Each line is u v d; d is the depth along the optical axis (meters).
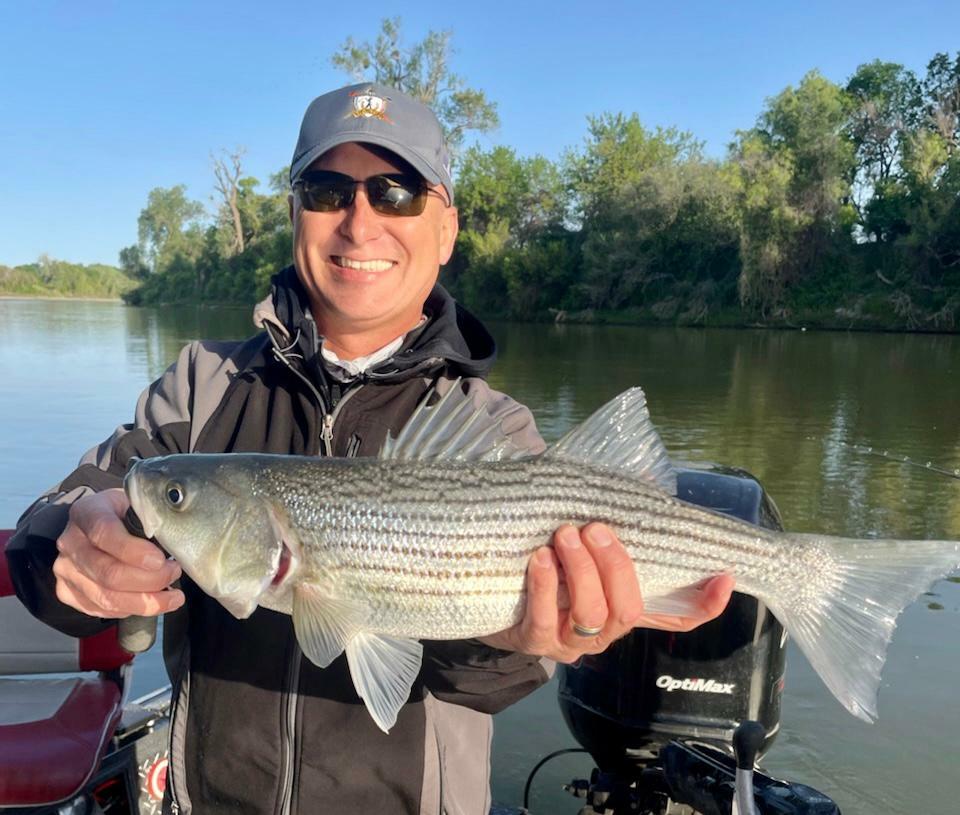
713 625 0.81
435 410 0.63
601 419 0.65
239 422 0.68
